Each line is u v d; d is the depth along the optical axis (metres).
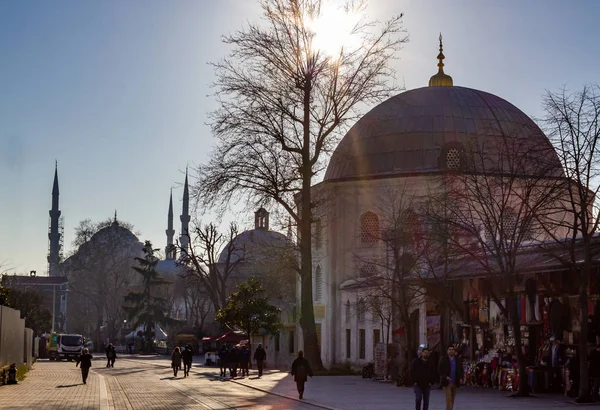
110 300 149.00
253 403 29.20
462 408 26.17
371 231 60.28
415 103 62.81
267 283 75.88
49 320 113.44
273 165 49.78
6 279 101.81
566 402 28.56
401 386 39.03
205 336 112.88
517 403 28.14
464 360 40.00
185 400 30.70
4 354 40.47
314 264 64.75
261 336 75.06
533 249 36.38
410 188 58.31
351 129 64.56
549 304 34.09
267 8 49.28
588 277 29.78
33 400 30.48
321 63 49.56
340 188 61.41
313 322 51.41
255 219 55.00
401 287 42.03
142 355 109.81
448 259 39.84
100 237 149.25
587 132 29.72
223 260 118.38
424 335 44.72
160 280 120.44
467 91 63.94
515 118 61.50
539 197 35.81
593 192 30.45
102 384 41.22
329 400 30.33
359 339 57.06
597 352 29.34
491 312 38.62
